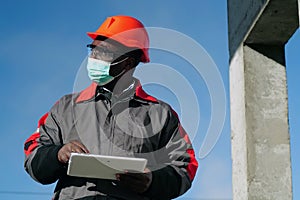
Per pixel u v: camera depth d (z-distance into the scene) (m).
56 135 3.64
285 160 5.00
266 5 4.78
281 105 5.14
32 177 3.54
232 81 5.47
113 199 3.46
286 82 5.20
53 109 3.73
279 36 5.16
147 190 3.48
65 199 3.47
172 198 3.60
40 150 3.50
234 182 5.19
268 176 4.96
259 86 5.18
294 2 4.69
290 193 4.93
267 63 5.23
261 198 4.90
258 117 5.10
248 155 5.00
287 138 5.06
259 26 5.04
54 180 3.53
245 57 5.23
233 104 5.38
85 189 3.47
